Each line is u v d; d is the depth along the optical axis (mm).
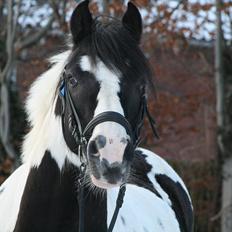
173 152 20781
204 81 20672
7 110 17625
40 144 6445
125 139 5652
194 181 20578
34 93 6609
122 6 17109
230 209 18641
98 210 6391
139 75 5910
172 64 20781
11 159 17641
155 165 9078
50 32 20547
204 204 20938
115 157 5547
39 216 6406
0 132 18297
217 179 19984
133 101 5934
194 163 21109
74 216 6406
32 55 20547
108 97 5770
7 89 17688
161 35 18297
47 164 6395
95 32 6039
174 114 19453
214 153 20688
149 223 7379
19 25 19094
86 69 5887
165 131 20031
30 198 6445
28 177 6539
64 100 6223
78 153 6148
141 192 7957
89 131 5781
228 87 19328
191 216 9133
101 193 6379
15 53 18156
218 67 18844
